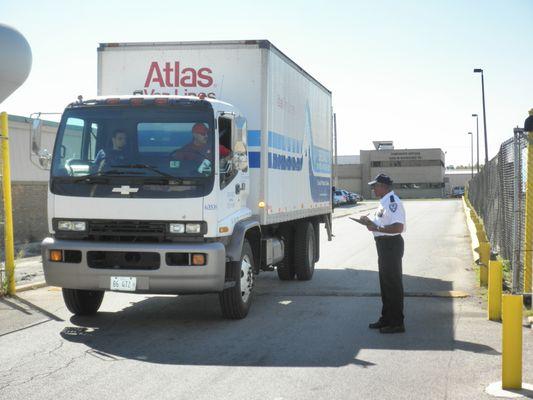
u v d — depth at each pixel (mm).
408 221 33469
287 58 11180
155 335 8055
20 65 15242
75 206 8211
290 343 7621
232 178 8688
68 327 8531
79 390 5809
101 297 9547
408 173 99500
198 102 8328
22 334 8109
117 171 8172
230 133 8727
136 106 8375
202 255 8016
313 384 5980
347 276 13469
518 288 10125
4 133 10672
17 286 11648
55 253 8242
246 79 9875
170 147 8219
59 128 8500
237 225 8875
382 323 8398
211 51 9953
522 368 6367
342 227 29906
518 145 10305
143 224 8102
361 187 100938
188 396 5633
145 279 8039
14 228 20094
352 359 6891
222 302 8828
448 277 13195
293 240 12734
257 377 6211
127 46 10156
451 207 52188
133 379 6160
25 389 5836
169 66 10055
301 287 11945
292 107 11625
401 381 6062
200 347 7426
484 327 8500
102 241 8219
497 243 16734
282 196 10961
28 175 20688
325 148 14758
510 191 13422
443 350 7277
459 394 5652
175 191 8070
